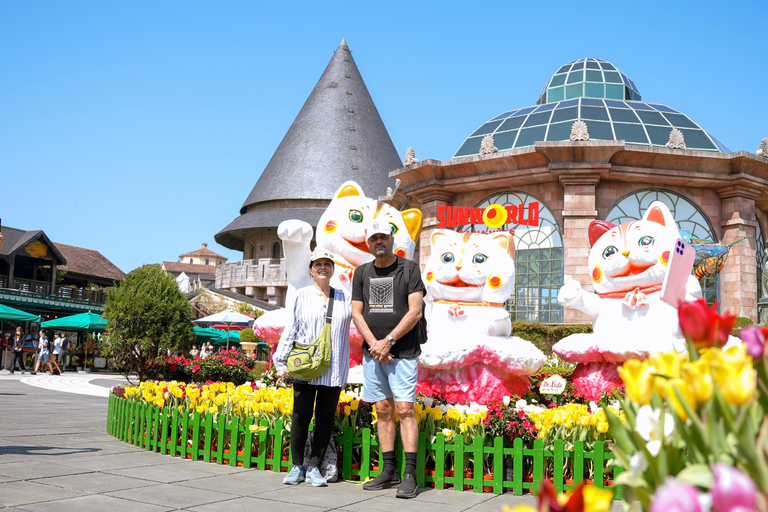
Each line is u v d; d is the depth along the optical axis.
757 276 23.53
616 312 9.55
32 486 5.28
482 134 27.73
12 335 34.09
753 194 22.50
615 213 22.30
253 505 5.00
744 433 1.60
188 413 7.20
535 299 22.64
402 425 5.69
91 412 12.31
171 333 18.16
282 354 5.98
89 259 57.22
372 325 5.93
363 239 9.25
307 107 61.06
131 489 5.37
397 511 4.96
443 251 9.55
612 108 26.80
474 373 8.67
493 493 5.73
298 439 5.95
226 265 56.81
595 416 5.88
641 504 1.81
